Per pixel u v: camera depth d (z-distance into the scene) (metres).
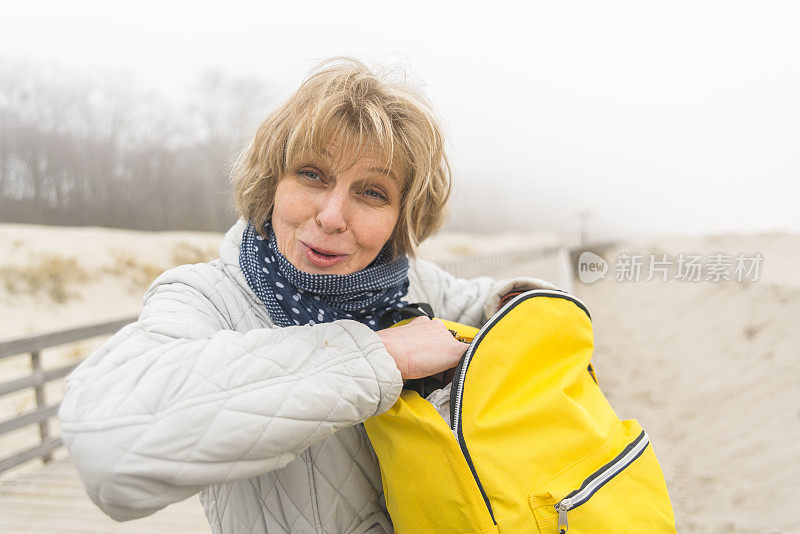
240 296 1.05
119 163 39.38
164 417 0.73
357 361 0.85
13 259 17.91
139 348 0.81
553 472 0.94
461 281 1.50
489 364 0.95
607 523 0.91
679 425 6.68
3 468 3.88
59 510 3.37
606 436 1.04
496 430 0.92
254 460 0.77
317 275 0.98
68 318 15.10
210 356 0.79
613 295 17.19
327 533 1.02
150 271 21.16
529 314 1.02
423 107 1.00
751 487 4.68
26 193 35.25
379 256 1.14
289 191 0.97
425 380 1.10
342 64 1.01
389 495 0.99
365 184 0.96
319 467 1.01
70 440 0.73
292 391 0.79
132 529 3.09
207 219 40.72
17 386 3.97
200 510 3.30
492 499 0.89
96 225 36.59
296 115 0.95
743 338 9.94
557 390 0.99
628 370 9.43
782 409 6.21
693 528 4.17
